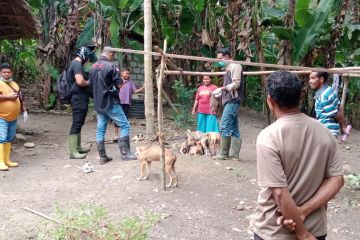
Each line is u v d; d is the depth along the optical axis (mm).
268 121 9961
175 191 4914
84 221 3283
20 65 15102
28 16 7516
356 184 5473
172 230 3961
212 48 11484
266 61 12141
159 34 11398
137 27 11180
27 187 5176
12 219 4219
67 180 5414
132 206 4441
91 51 6555
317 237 2189
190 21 11430
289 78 2201
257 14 9391
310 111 10633
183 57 4598
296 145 2145
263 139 2166
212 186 5199
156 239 3775
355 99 11578
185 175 5539
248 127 10477
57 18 10891
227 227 4094
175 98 12211
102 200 4645
